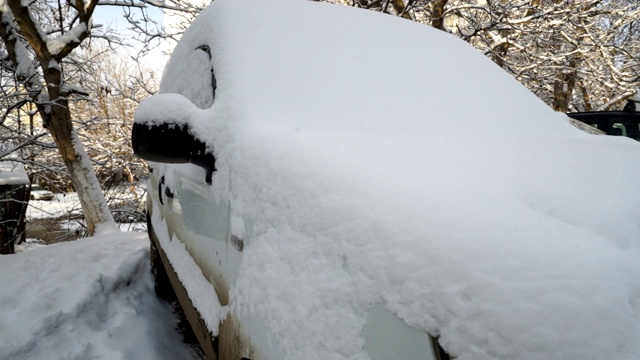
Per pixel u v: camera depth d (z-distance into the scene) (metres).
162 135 1.74
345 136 1.55
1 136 7.67
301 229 1.13
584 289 0.68
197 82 2.31
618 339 0.62
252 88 1.80
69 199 13.12
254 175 1.41
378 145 1.42
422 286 0.79
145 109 1.79
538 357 0.63
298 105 1.80
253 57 1.97
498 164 1.32
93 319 2.79
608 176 1.31
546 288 0.69
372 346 0.86
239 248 1.43
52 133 6.95
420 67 2.36
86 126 10.12
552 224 0.88
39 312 2.74
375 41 2.42
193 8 9.09
